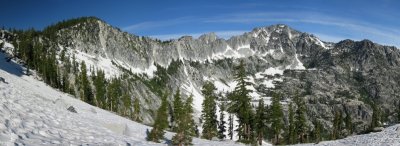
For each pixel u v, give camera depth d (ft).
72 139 41.96
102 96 408.46
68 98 273.33
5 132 31.81
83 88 408.87
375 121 437.17
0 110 38.34
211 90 298.56
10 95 51.67
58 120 50.21
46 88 313.73
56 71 432.66
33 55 466.70
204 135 258.37
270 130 276.62
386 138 143.74
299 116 278.05
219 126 303.07
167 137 137.90
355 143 148.15
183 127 104.01
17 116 40.06
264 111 249.14
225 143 168.45
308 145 181.37
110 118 179.22
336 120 368.48
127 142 55.52
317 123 386.11
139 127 158.71
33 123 40.73
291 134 298.76
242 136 237.04
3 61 387.75
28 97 59.36
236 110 222.89
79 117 66.28
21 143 30.55
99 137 50.44
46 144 33.65
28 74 383.45
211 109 268.62
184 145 103.40
